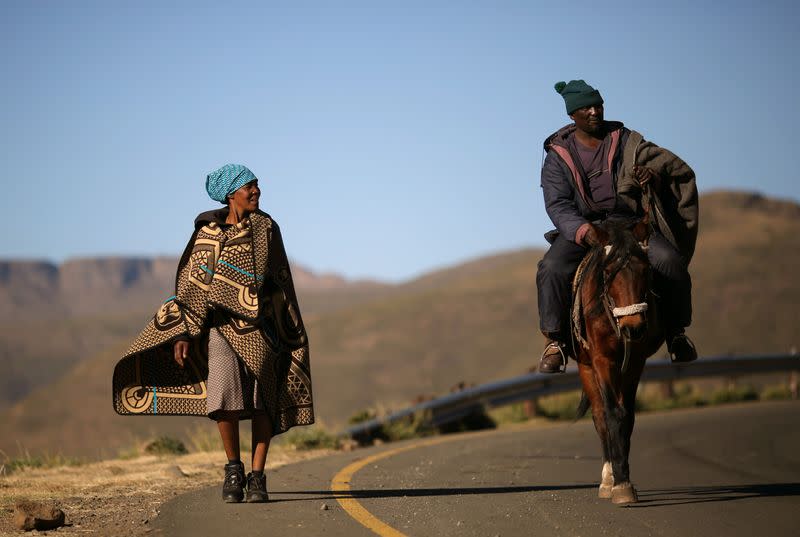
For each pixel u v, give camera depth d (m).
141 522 11.71
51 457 20.84
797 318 194.25
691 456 22.39
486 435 28.08
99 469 18.25
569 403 38.06
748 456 22.45
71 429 194.12
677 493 15.26
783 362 50.75
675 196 13.91
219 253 12.71
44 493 14.32
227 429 13.02
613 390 13.05
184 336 12.47
